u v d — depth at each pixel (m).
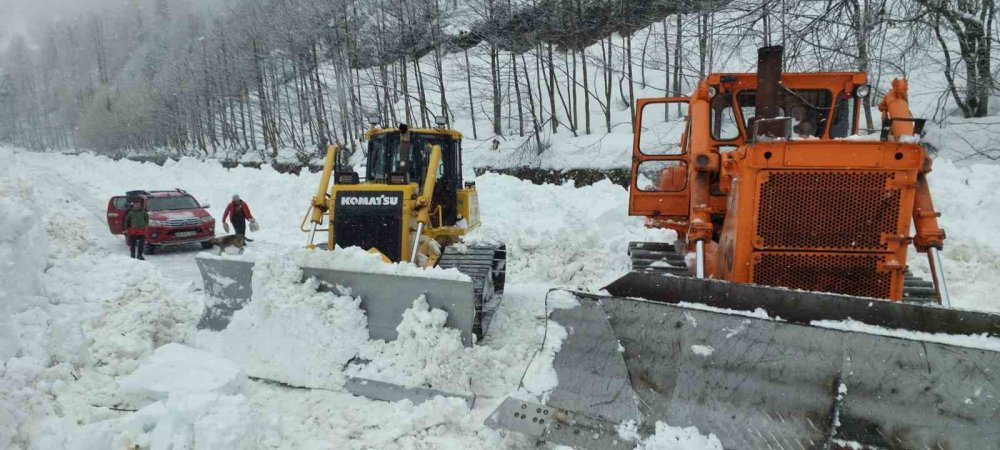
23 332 4.34
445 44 31.47
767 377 3.12
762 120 4.09
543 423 3.44
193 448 3.29
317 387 4.60
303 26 34.81
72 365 4.48
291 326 4.82
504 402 3.56
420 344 4.55
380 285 4.86
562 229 8.98
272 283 4.96
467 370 4.56
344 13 32.50
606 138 21.53
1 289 4.35
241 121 45.59
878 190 3.81
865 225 3.85
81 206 19.09
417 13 30.25
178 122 52.12
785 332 3.10
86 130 73.12
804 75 5.39
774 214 3.95
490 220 11.52
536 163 22.12
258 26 41.09
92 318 5.10
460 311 4.68
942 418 2.79
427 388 4.42
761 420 3.07
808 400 3.02
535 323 6.45
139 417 3.58
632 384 3.38
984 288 6.95
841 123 5.42
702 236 4.61
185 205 14.00
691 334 3.29
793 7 9.70
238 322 5.08
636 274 3.57
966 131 13.41
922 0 9.63
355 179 6.68
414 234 6.18
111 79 89.69
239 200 12.67
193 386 4.03
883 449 2.85
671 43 20.48
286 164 34.12
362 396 4.46
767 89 4.55
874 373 2.92
